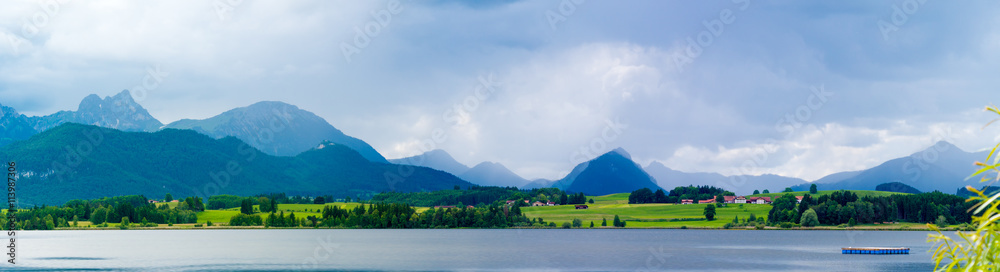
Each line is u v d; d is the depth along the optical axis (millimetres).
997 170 11797
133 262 126812
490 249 165125
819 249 161125
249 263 125188
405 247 173750
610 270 112188
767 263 123562
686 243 191000
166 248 169250
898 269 109375
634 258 135500
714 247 172375
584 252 153500
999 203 11578
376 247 173125
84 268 114875
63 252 152125
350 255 144250
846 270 109250
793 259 131500
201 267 117062
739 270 111875
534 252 153375
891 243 188000
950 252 13641
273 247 173375
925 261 122188
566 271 110000
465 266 119125
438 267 117125
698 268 114938
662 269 113000
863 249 145625
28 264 122375
